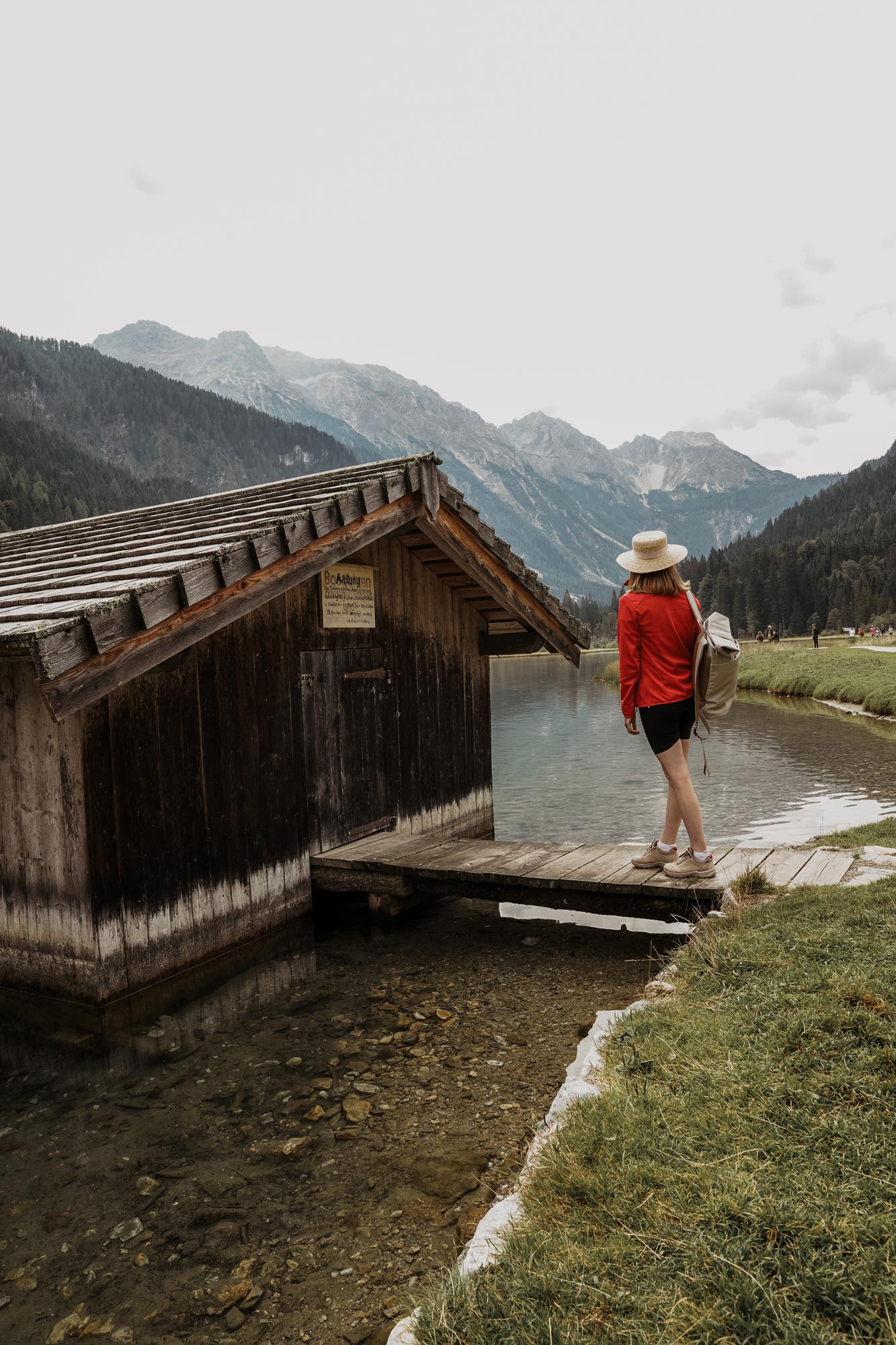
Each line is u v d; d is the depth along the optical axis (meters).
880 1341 1.77
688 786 5.50
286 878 6.88
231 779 6.34
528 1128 3.48
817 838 7.17
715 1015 3.48
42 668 3.88
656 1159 2.53
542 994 5.18
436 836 8.00
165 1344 2.47
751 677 37.78
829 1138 2.50
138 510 10.70
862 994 3.32
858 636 88.25
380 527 6.89
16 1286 2.81
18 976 5.70
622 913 5.74
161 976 5.66
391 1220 2.96
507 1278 2.15
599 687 43.03
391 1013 5.04
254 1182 3.31
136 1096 4.20
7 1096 4.29
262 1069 4.38
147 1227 3.08
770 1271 2.01
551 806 12.35
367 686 8.09
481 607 10.22
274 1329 2.48
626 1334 1.88
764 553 194.62
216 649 6.25
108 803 5.31
